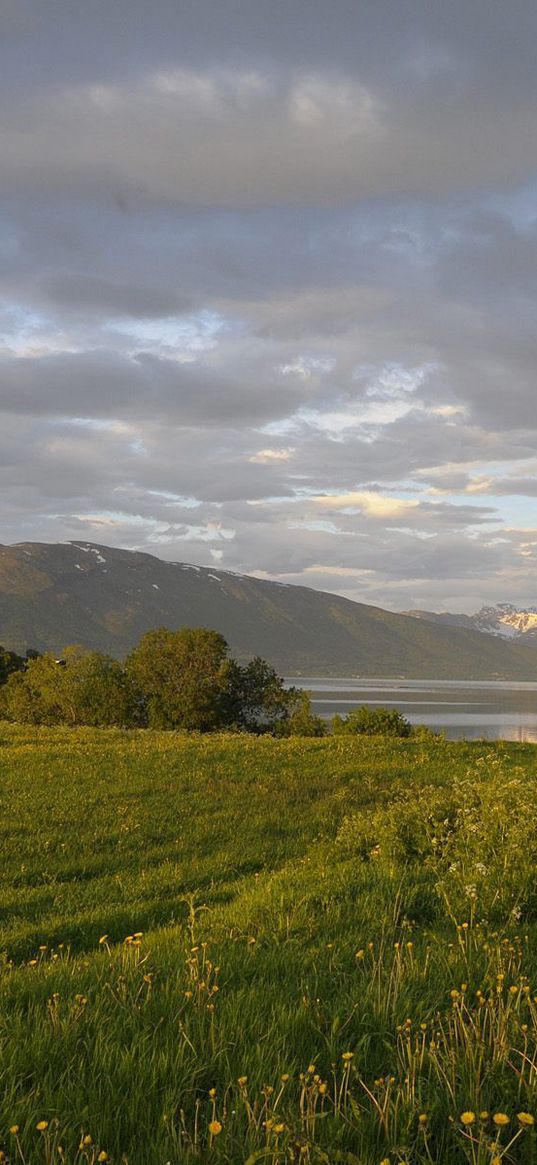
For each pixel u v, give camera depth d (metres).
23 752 27.61
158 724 65.06
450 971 5.77
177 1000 5.23
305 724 68.00
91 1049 4.52
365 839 11.48
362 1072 4.28
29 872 12.67
